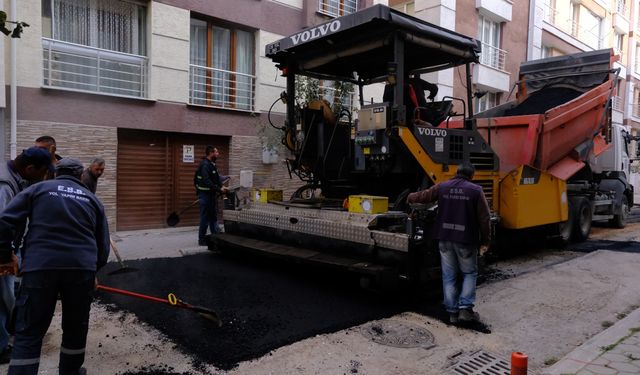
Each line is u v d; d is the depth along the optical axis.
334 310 4.89
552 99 9.30
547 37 20.42
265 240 6.75
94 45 9.04
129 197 9.51
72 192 3.11
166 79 9.65
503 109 9.70
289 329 4.31
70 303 3.02
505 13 17.34
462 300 4.57
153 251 7.82
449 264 4.67
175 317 4.56
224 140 10.82
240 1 10.70
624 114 28.27
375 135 5.48
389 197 6.43
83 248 3.04
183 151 10.23
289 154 7.58
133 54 9.46
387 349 3.96
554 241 8.59
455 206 4.59
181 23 9.80
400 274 5.00
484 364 3.75
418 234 5.02
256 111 11.13
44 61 8.40
